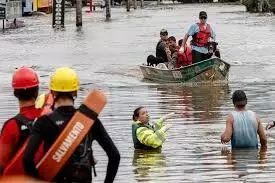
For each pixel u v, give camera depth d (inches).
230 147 767.7
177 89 1323.8
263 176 635.5
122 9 5772.6
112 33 3026.6
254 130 759.1
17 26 3528.5
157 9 5600.4
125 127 908.0
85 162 376.8
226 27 3208.7
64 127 378.3
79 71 1684.3
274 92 1238.3
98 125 389.1
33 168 372.2
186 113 1018.1
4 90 1342.3
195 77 1393.9
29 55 2140.7
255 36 2647.6
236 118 756.6
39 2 4773.6
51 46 2454.5
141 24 3617.1
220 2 6619.1
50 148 371.9
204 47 1405.0
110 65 1803.6
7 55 2154.3
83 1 6363.2
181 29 3147.1
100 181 620.7
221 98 1178.0
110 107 1090.7
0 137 399.5
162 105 1109.7
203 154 736.3
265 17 3961.6
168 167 681.0
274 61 1802.4
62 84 386.0
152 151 761.0
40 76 1604.3
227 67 1414.9
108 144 391.5
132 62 1872.5
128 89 1333.7
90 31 3169.3
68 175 373.1
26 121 397.7
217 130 872.3
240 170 660.7
